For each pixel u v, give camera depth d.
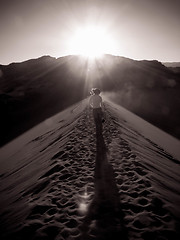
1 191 8.70
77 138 10.12
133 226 3.80
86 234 3.65
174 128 29.66
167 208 4.36
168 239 3.50
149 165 7.29
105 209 4.37
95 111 9.34
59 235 3.69
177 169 9.37
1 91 74.06
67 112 27.36
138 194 4.91
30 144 18.47
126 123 17.03
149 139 14.78
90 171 6.43
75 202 4.71
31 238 3.74
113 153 7.81
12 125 38.19
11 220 4.77
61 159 7.75
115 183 5.56
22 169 10.80
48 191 5.48
